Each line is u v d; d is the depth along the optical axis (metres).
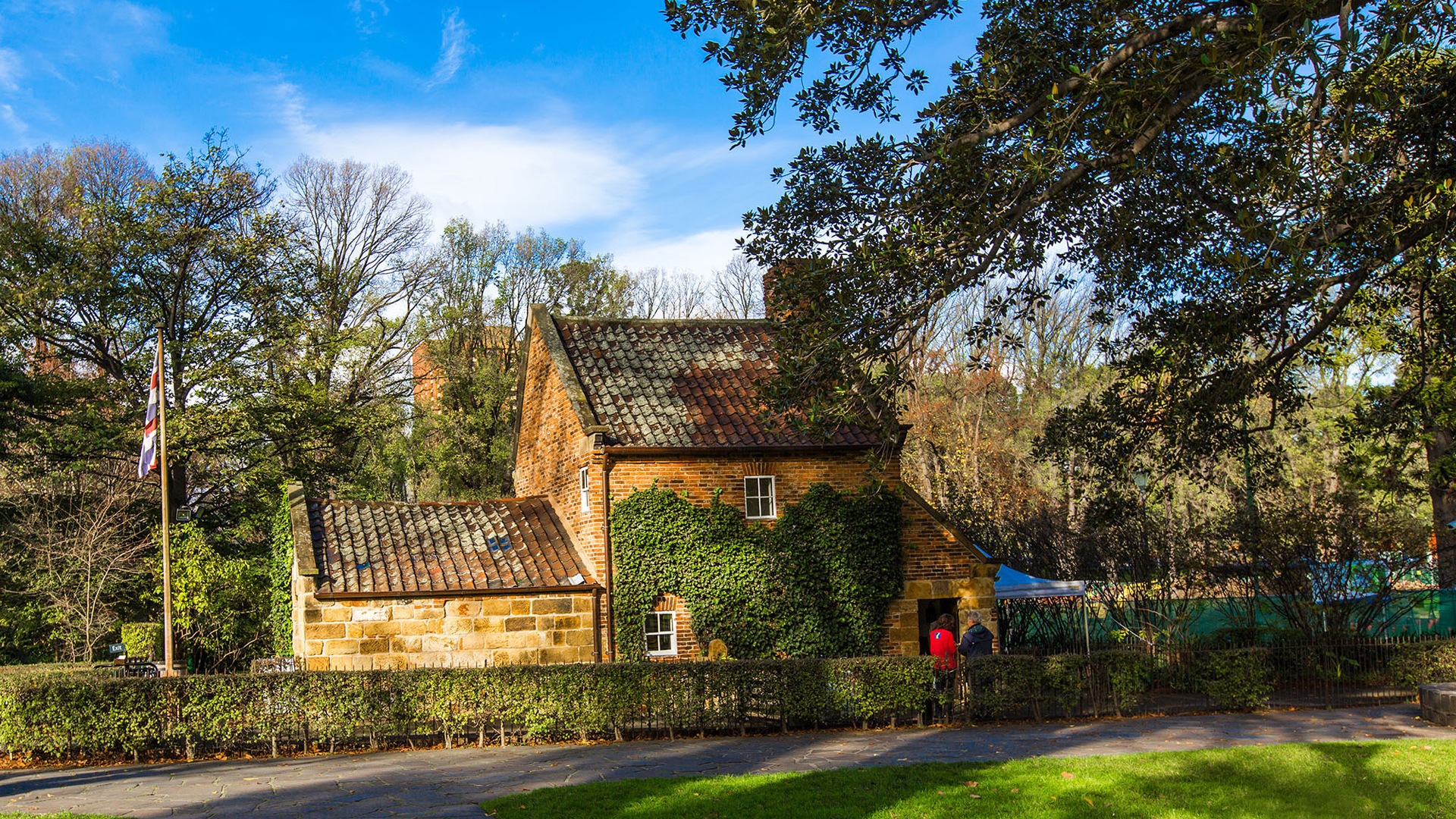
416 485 47.06
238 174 34.00
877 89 15.77
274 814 10.91
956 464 43.28
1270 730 15.88
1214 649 20.78
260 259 34.12
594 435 21.30
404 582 20.16
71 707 14.84
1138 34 13.72
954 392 44.91
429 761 14.55
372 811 11.05
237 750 15.56
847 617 21.95
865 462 22.62
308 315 35.19
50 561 26.86
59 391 29.80
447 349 47.81
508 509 23.81
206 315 34.34
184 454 31.30
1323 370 30.91
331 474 35.81
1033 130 13.49
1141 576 23.78
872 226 15.38
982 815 10.17
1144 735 15.66
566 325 25.44
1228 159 15.01
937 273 14.30
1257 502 27.89
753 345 25.52
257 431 32.16
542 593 20.72
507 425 46.78
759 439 21.97
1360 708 18.25
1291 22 12.16
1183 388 19.02
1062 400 43.81
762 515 22.22
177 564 24.33
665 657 21.34
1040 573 29.23
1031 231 16.67
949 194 14.33
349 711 15.79
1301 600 21.73
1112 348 20.70
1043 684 17.83
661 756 14.63
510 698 16.25
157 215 32.31
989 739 15.70
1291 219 13.96
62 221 37.22
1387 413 20.77
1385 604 23.09
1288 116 12.30
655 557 21.36
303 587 19.56
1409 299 18.72
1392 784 11.27
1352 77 12.84
